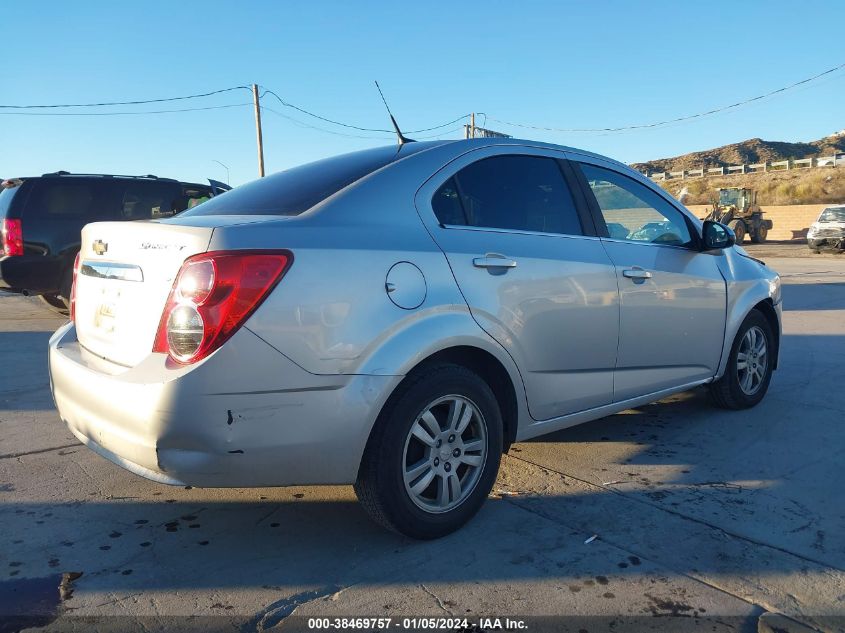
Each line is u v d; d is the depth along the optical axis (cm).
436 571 276
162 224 283
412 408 284
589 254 366
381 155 343
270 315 253
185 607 253
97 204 856
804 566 278
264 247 258
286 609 251
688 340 426
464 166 336
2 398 535
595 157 406
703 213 4041
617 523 317
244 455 253
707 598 256
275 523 322
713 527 313
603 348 370
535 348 336
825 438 436
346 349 267
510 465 393
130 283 281
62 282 835
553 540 301
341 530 314
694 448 419
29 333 827
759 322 494
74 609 251
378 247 284
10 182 846
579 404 366
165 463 251
